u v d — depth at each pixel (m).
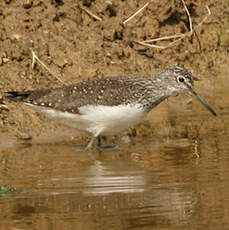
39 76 18.88
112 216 10.09
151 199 10.91
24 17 20.33
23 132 16.02
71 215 10.18
